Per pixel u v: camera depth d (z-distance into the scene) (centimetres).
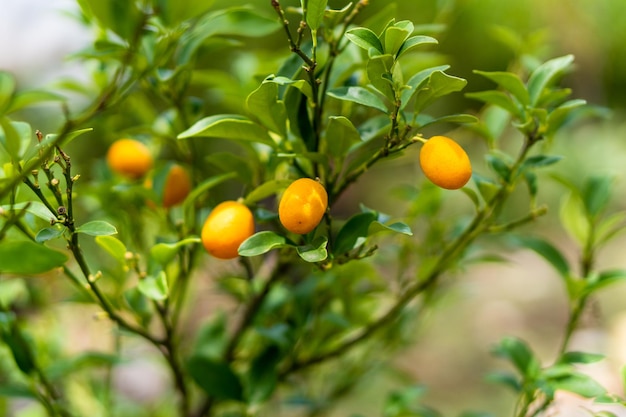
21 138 73
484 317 219
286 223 68
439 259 84
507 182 79
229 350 88
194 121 86
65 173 70
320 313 89
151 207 88
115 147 88
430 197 90
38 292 96
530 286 243
